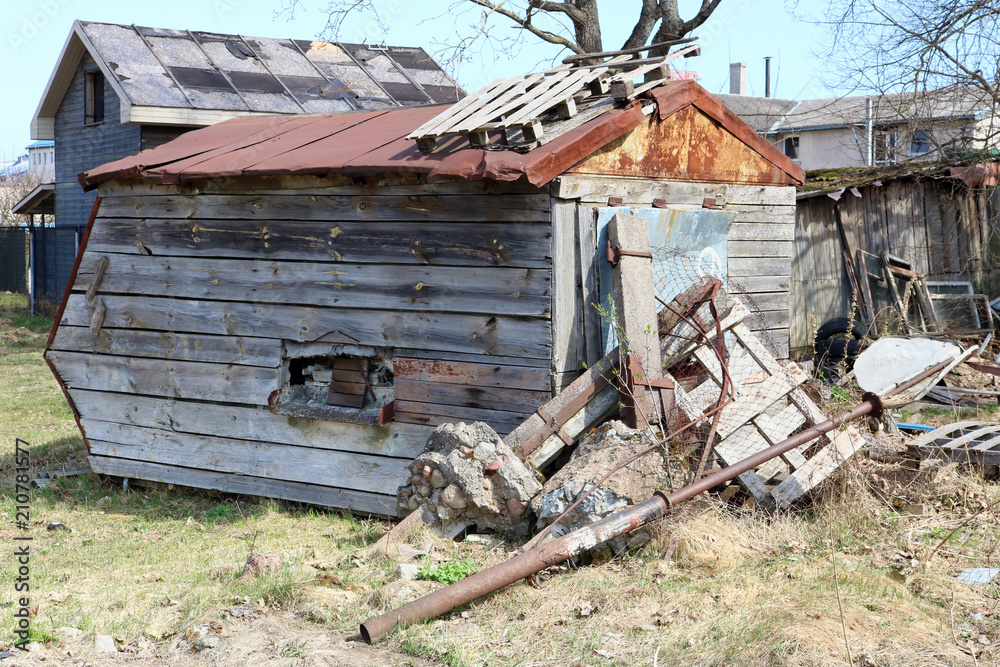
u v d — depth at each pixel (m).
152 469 8.54
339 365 7.64
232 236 7.89
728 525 5.72
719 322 6.25
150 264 8.40
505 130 6.82
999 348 12.92
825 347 12.45
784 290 8.88
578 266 6.56
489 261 6.66
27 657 4.29
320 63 21.30
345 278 7.32
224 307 7.98
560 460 6.53
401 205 7.03
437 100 21.47
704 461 5.79
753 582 5.02
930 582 5.05
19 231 28.42
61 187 22.56
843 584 4.99
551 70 7.85
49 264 23.56
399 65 22.36
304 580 5.33
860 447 6.44
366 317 7.25
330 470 7.54
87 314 8.80
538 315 6.45
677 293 7.38
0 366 16.42
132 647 4.48
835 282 13.95
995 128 14.97
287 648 4.39
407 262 7.02
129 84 17.41
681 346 6.68
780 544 5.64
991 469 7.18
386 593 4.98
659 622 4.56
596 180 6.69
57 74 21.06
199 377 8.17
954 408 9.30
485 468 5.88
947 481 6.76
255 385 7.85
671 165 7.49
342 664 4.22
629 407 6.18
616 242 6.49
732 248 8.27
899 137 15.83
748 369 6.67
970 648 4.23
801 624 4.41
